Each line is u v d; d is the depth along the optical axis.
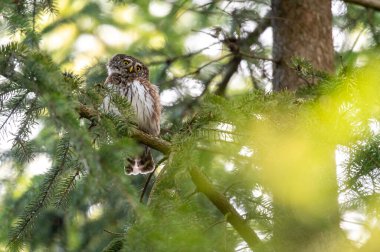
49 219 14.13
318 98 9.86
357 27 15.83
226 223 9.43
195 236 7.86
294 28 14.12
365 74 9.41
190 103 15.16
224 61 16.84
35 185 14.57
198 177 10.18
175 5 18.05
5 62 8.31
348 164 9.15
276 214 9.80
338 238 9.91
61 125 7.76
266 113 9.29
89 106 9.45
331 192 9.30
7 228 14.35
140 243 7.77
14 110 8.92
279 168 9.38
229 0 13.95
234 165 10.34
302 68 10.41
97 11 20.45
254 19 13.82
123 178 7.54
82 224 14.35
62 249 14.26
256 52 14.55
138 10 20.80
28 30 10.25
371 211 9.16
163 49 16.72
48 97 7.91
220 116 9.29
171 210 8.64
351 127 9.20
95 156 7.50
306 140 9.22
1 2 9.63
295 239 9.70
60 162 9.42
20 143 9.15
